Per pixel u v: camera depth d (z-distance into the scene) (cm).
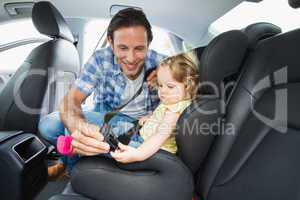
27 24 187
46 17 144
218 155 92
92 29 182
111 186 78
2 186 104
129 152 77
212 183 94
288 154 83
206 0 153
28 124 139
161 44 161
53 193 143
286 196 83
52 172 145
